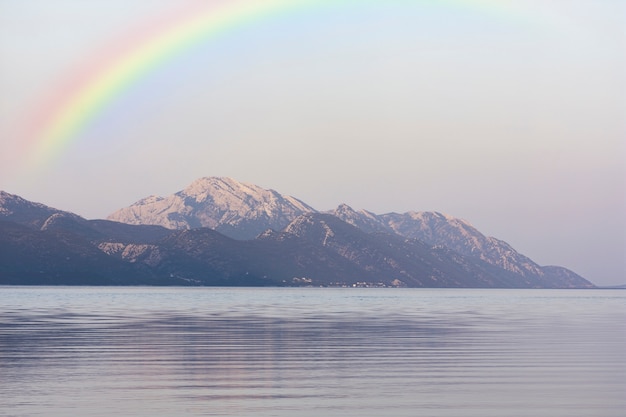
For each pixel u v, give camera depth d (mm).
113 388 45781
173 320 116500
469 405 40531
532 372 52688
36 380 48875
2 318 119812
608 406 40219
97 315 131500
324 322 113625
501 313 152250
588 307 197000
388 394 43812
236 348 69438
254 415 38031
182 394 43781
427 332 90938
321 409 39562
